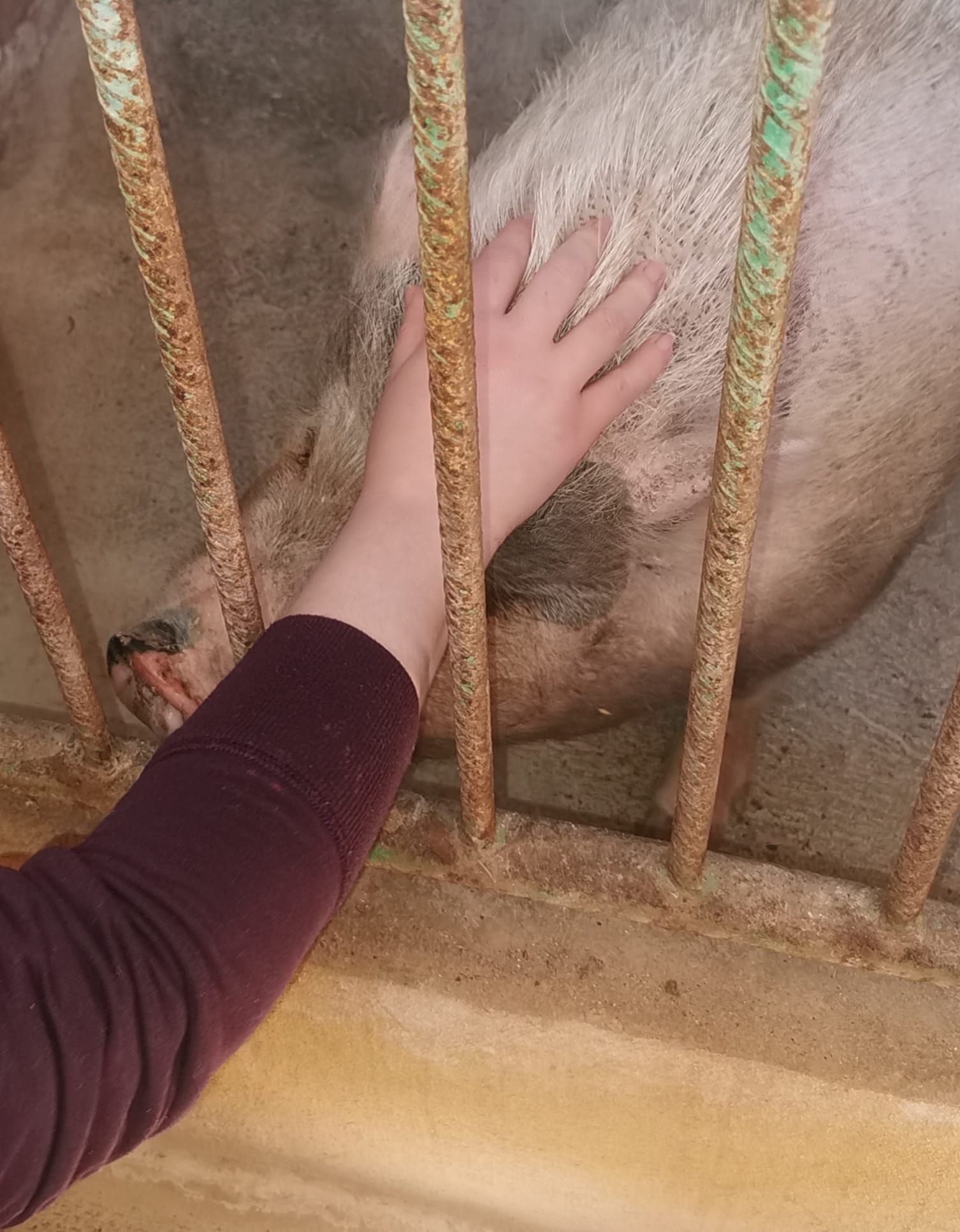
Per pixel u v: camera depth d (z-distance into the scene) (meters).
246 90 1.74
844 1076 1.05
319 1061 1.16
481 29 1.58
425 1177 1.20
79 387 1.71
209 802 0.72
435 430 0.69
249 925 0.71
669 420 1.13
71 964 0.66
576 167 1.16
